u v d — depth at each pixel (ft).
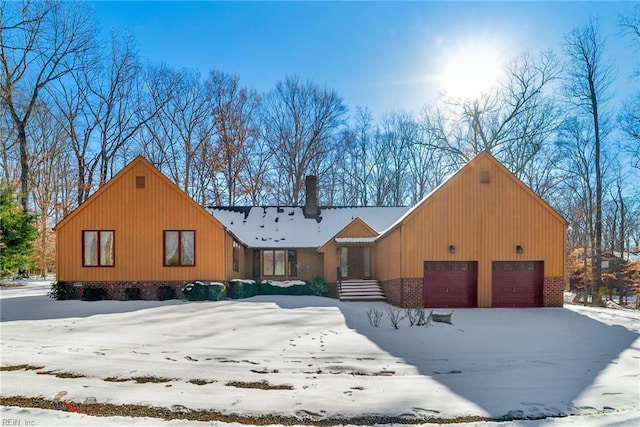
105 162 126.21
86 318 48.06
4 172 113.50
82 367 26.11
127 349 31.94
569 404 20.99
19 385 22.18
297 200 141.49
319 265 93.40
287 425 17.88
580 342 38.24
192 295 66.49
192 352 31.32
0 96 100.42
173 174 137.28
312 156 143.54
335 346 34.22
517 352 33.58
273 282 84.69
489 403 20.85
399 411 19.45
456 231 63.52
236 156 136.98
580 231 128.57
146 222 69.62
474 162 64.49
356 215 101.45
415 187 155.43
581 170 109.60
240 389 22.33
